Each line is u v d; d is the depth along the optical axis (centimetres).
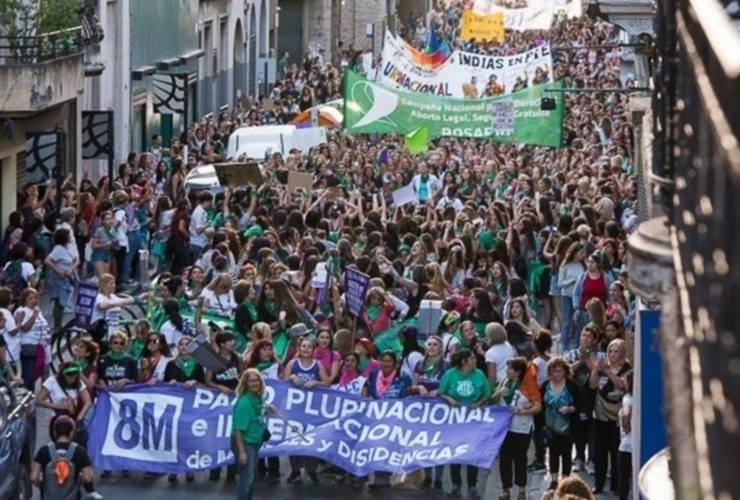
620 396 2147
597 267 2919
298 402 2269
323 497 2228
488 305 2545
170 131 7056
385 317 2620
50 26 4441
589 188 4178
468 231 3306
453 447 2208
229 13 8712
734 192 453
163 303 2742
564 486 1357
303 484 2297
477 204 4334
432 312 2584
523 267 3309
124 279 3928
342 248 3086
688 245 562
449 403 2225
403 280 2845
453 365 2228
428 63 5338
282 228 3534
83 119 4828
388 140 5888
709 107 489
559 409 2167
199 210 3906
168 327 2600
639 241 766
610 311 2556
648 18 2452
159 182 5041
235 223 3872
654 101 861
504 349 2267
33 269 3141
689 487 497
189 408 2283
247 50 9294
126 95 6347
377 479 2281
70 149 5372
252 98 9506
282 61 10469
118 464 2277
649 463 904
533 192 4403
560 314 3108
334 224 3812
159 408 2280
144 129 6738
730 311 456
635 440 1697
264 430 2089
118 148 6253
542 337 2261
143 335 2370
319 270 2836
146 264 3975
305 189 4294
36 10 4416
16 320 2555
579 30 10119
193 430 2280
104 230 3762
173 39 7200
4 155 4412
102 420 2283
